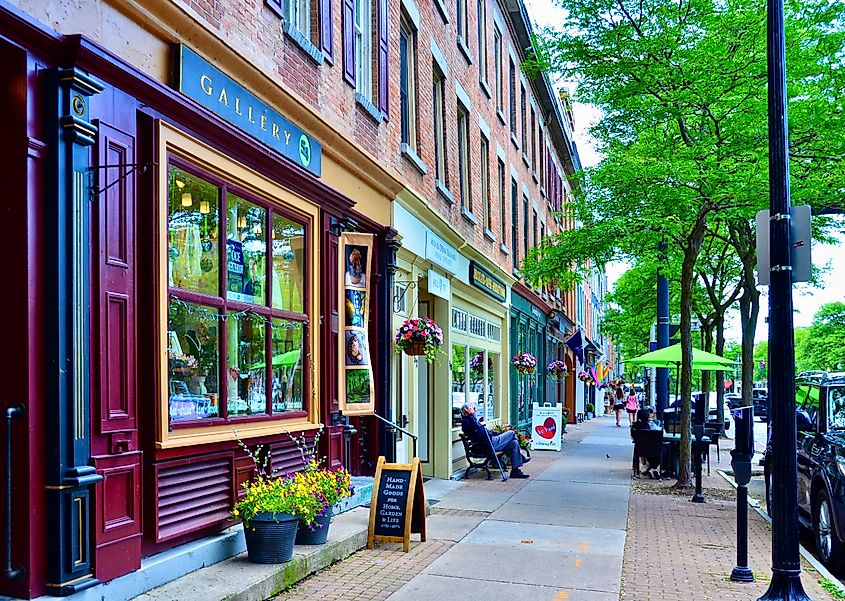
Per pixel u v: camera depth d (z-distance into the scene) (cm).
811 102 1205
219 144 704
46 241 510
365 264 997
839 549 818
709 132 1331
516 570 757
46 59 519
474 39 1783
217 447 691
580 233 1516
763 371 8400
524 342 2416
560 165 3500
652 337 2938
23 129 502
